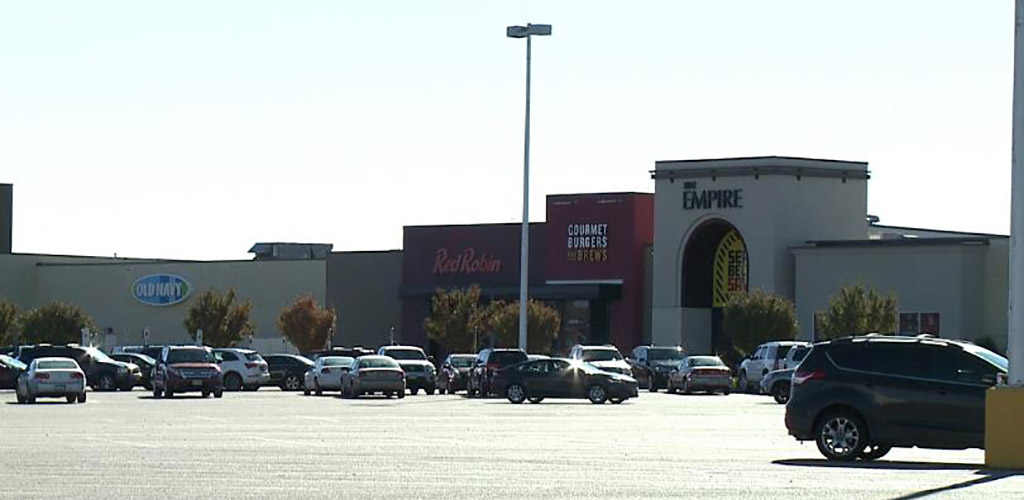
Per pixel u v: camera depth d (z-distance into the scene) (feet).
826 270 276.41
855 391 92.84
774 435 118.83
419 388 236.02
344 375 211.61
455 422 137.28
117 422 135.23
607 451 98.22
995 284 260.83
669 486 73.67
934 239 265.34
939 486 74.38
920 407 91.45
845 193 287.28
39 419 140.97
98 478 77.20
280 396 215.72
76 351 239.91
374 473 80.38
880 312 251.39
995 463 86.74
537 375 189.88
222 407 171.63
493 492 70.59
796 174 283.38
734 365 290.56
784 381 191.11
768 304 263.90
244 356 245.04
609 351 220.43
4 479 76.59
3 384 235.40
